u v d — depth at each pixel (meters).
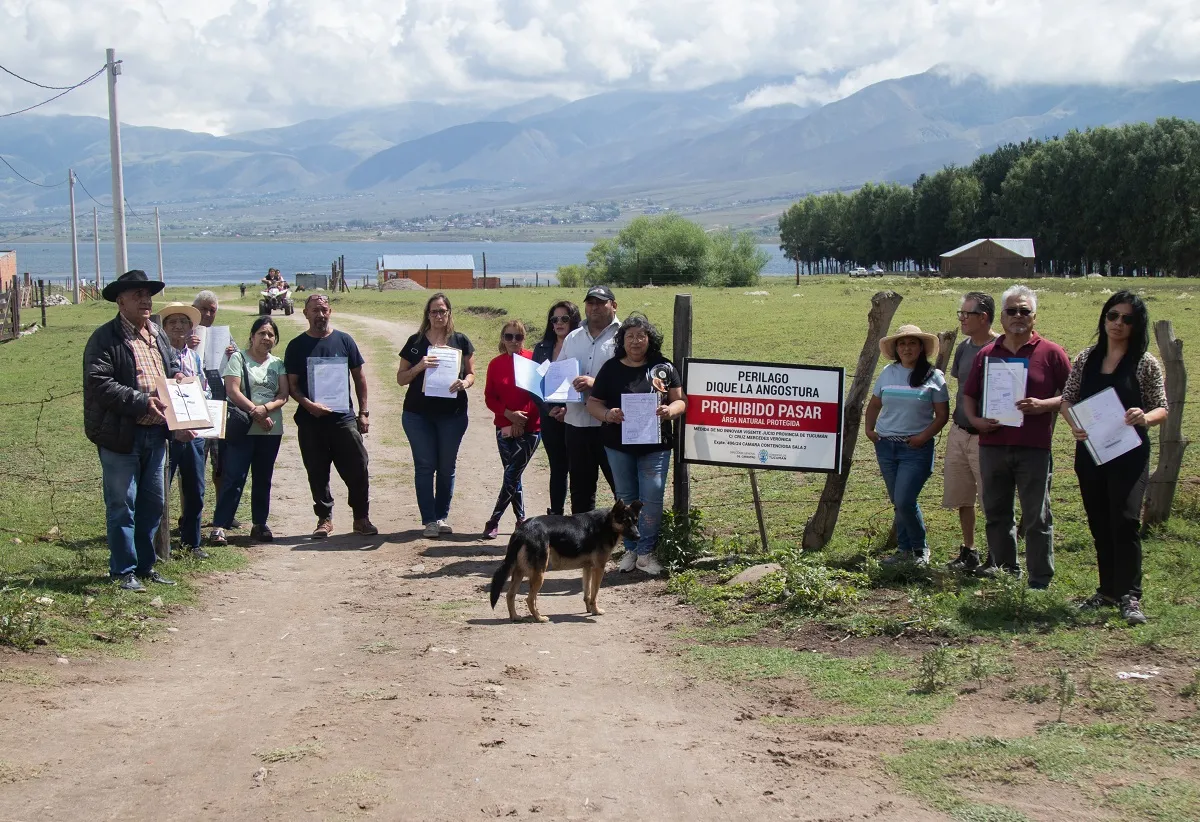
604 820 4.48
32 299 55.62
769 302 41.28
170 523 12.06
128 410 8.64
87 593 8.55
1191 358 20.59
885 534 10.34
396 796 4.71
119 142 22.58
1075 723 5.27
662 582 9.51
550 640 7.82
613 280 74.38
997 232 103.25
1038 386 7.88
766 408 9.74
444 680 6.70
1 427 18.86
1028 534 7.99
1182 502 10.58
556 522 8.42
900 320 31.22
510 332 11.25
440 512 11.94
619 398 9.52
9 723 5.55
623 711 6.05
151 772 4.99
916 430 9.16
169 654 7.48
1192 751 4.79
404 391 24.25
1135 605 6.95
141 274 8.72
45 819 4.45
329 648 7.68
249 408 11.27
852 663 6.71
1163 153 89.06
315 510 11.86
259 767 5.05
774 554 9.38
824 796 4.66
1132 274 96.69
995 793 4.56
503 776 4.95
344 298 59.09
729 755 5.21
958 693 5.93
